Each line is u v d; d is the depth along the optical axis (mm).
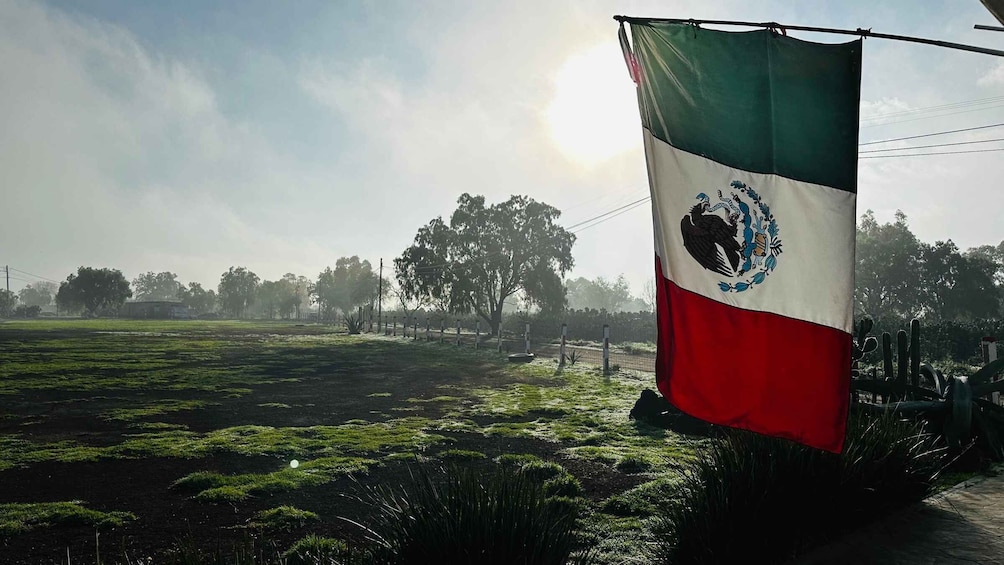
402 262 53562
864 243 59031
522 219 50469
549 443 8234
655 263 3467
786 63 3309
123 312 129500
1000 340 21438
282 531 4754
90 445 8273
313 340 40781
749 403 3229
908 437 4938
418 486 3758
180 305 126188
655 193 3471
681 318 3381
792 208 3240
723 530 3750
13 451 7871
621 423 9734
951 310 57531
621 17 3555
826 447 3066
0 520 5020
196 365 21203
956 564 3508
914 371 7309
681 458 7094
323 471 6672
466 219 50719
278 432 9164
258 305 160125
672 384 3365
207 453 7711
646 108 3525
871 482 4355
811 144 3232
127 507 5445
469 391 14445
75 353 25906
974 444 6160
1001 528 4109
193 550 3139
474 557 2936
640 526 4656
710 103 3418
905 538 3967
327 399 13062
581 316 47031
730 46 3408
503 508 3100
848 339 3098
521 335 48625
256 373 18750
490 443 8250
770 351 3219
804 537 3971
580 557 3369
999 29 3980
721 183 3367
